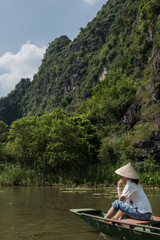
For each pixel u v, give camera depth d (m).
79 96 97.31
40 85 146.62
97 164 18.20
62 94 116.94
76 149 16.91
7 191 12.19
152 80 24.69
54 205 8.25
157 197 10.43
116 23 79.19
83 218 5.30
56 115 20.59
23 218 6.29
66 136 16.94
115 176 15.95
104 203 8.73
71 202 8.91
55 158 16.23
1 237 4.64
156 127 19.78
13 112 164.75
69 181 15.49
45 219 6.19
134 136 21.23
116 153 19.12
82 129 20.02
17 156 18.41
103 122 31.28
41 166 16.92
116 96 33.78
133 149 18.61
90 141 20.42
